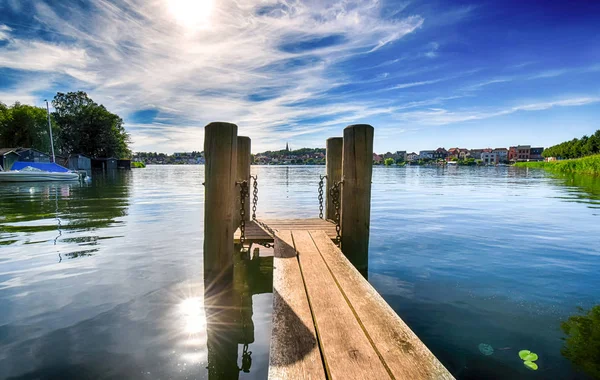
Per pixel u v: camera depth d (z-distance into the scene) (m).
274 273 3.39
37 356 2.66
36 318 3.31
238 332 3.18
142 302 3.73
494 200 13.63
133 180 30.22
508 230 7.63
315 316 2.44
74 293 3.94
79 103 67.31
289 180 29.30
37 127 53.03
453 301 3.77
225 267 4.13
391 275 4.64
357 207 4.77
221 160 4.07
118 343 2.88
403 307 3.61
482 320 3.31
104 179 32.00
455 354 2.73
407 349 2.01
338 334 2.18
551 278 4.51
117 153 70.06
